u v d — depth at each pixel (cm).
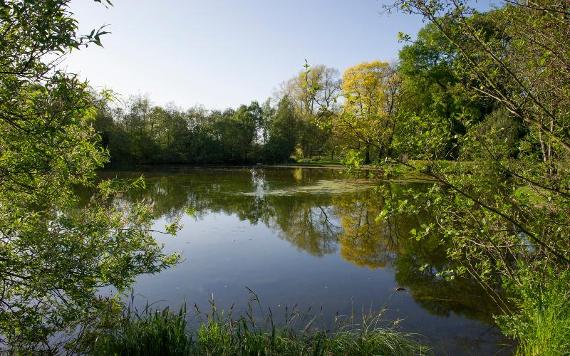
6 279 463
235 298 783
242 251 1138
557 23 377
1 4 304
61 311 503
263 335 498
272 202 2005
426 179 416
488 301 752
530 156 482
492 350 574
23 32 335
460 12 385
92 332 559
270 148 5212
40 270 466
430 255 1083
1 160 420
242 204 1948
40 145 402
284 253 1116
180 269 964
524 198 451
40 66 361
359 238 1297
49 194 506
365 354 486
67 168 448
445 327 650
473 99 483
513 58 430
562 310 440
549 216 449
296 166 4869
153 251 615
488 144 461
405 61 2712
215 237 1304
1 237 489
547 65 402
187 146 5169
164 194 2275
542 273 492
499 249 531
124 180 609
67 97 369
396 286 848
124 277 549
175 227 664
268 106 5688
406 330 641
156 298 777
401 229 1418
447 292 803
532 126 444
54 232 490
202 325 527
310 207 1869
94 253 507
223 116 5572
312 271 956
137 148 4659
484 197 457
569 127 408
